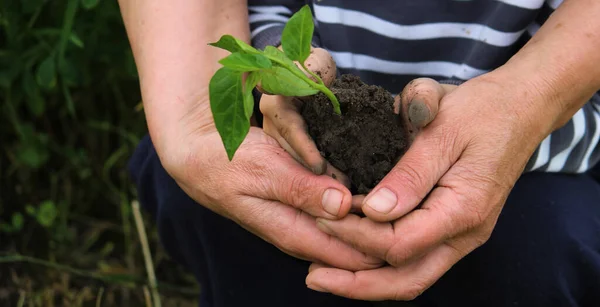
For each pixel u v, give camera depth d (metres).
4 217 1.09
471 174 0.63
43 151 1.06
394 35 0.73
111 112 1.11
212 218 0.75
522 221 0.70
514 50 0.74
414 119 0.63
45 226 1.08
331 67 0.66
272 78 0.58
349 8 0.73
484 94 0.64
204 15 0.73
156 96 0.72
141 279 1.01
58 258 1.07
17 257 0.97
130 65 0.96
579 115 0.72
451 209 0.63
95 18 0.97
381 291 0.66
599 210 0.71
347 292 0.67
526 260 0.70
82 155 1.10
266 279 0.76
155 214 0.84
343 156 0.65
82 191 1.12
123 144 1.11
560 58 0.65
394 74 0.75
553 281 0.70
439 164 0.63
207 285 0.81
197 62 0.73
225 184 0.68
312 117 0.65
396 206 0.62
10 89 1.01
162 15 0.73
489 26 0.71
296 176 0.65
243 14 0.75
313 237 0.66
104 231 1.12
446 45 0.73
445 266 0.66
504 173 0.64
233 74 0.56
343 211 0.63
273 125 0.66
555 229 0.70
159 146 0.72
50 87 0.94
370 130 0.64
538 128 0.65
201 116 0.71
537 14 0.71
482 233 0.65
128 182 1.12
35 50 0.98
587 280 0.70
